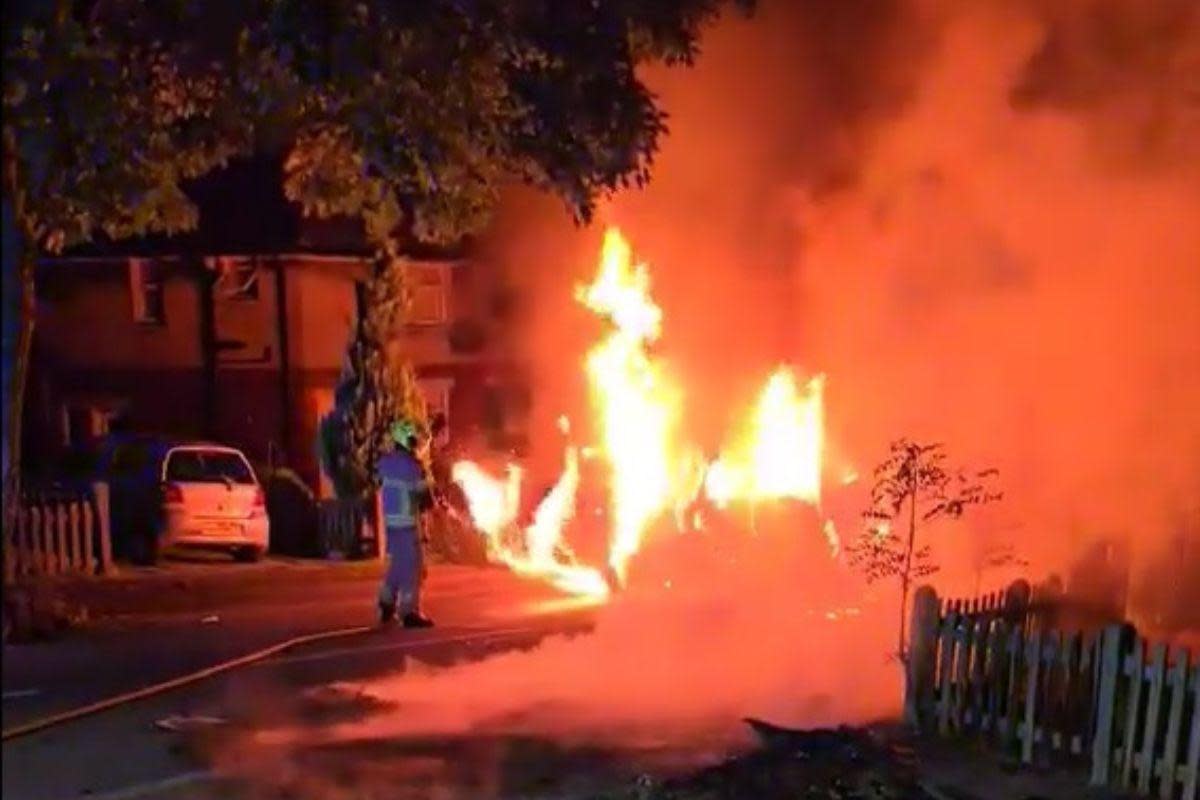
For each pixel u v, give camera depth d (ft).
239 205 89.51
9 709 33.53
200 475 66.54
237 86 34.94
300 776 27.89
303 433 88.48
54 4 25.49
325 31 29.94
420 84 33.01
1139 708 27.96
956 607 32.71
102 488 61.00
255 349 88.38
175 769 28.32
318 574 63.36
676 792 26.43
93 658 40.60
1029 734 29.94
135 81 33.35
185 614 50.16
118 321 87.04
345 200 41.24
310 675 38.17
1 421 13.20
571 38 33.96
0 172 13.66
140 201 36.47
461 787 27.17
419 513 47.39
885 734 31.55
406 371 74.08
